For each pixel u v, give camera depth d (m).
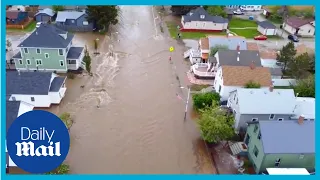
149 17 87.62
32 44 52.72
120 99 49.78
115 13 74.56
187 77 57.41
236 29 83.19
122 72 57.84
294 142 34.62
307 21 83.31
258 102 41.41
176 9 88.69
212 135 38.19
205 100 46.44
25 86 45.44
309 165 35.69
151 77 56.81
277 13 94.19
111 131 42.69
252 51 55.88
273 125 35.41
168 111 47.53
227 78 47.66
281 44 75.94
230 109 44.59
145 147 40.31
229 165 37.72
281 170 34.47
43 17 77.69
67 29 75.06
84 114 45.69
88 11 73.06
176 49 68.88
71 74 55.41
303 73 56.72
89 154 38.56
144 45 69.94
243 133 42.00
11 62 56.97
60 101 47.78
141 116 46.09
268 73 49.03
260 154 35.03
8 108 37.25
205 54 61.56
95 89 51.84
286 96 42.28
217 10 85.81
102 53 64.56
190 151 40.00
